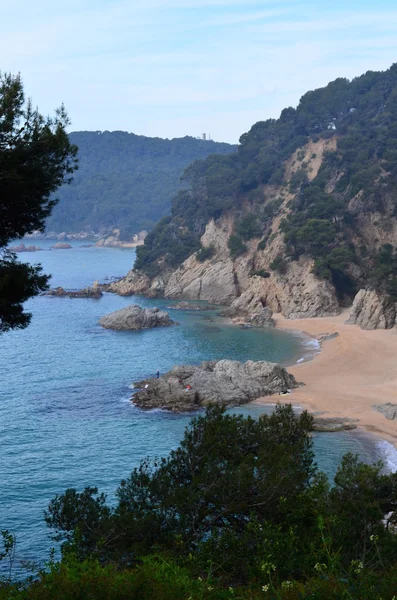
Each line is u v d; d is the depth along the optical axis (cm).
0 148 2466
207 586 1475
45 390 9106
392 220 16625
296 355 11462
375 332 12538
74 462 6375
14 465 6281
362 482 2573
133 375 10038
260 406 8225
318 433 7094
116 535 2497
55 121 2595
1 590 1454
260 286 16512
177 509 2558
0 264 2603
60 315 16150
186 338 13138
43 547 4634
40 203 2673
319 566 1521
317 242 16038
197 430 3039
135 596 1418
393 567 1556
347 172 18062
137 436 7156
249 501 2497
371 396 8488
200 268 19225
